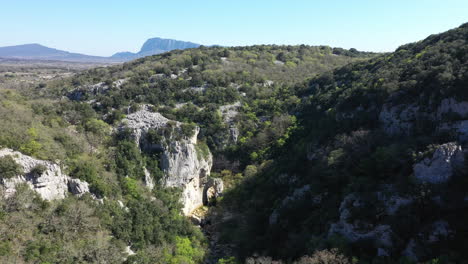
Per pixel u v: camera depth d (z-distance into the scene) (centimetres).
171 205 5616
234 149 7844
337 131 5312
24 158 3591
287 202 4928
